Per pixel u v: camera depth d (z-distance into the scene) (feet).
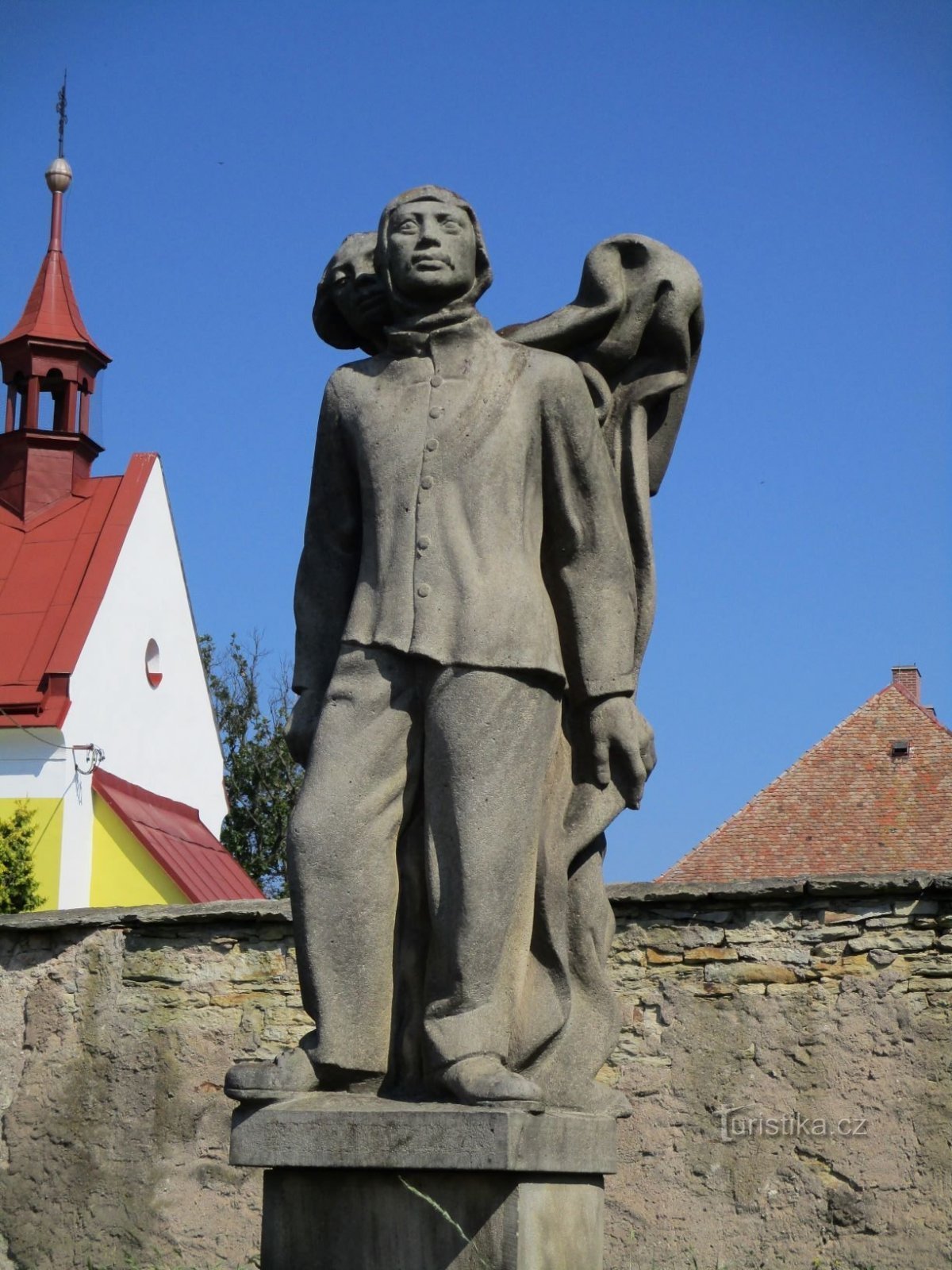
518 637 15.72
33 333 108.78
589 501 16.61
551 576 16.71
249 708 134.21
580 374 16.72
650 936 32.60
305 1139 14.71
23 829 83.97
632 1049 32.24
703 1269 31.19
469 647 15.64
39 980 35.40
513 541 16.10
